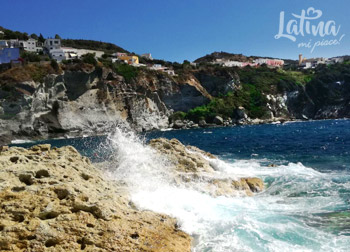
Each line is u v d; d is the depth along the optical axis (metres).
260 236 7.31
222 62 132.12
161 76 77.44
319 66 122.56
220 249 6.71
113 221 6.64
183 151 14.59
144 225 7.01
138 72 73.88
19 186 6.77
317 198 10.98
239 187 12.22
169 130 69.94
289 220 8.52
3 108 50.22
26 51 78.88
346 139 33.38
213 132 56.62
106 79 66.44
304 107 95.62
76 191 7.16
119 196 8.30
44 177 7.64
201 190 11.23
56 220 6.14
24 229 5.73
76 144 40.41
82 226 6.19
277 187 12.70
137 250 6.11
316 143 30.92
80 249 5.84
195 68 97.75
